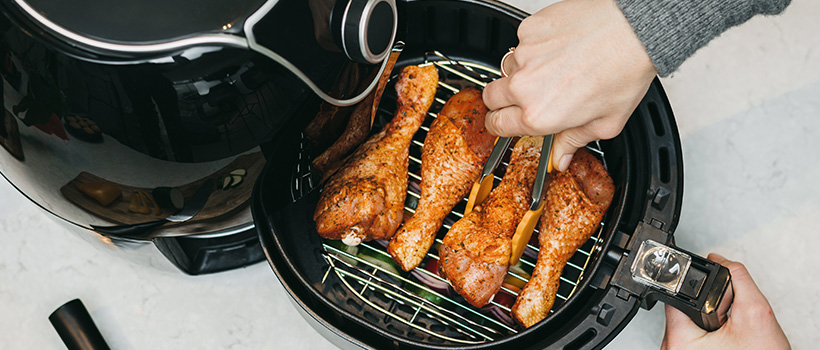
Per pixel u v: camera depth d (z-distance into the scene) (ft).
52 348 1.83
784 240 1.86
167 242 1.72
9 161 1.46
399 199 1.71
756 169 1.92
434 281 1.75
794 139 1.94
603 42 1.35
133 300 1.86
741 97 1.97
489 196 1.72
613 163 1.77
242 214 1.61
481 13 1.78
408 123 1.76
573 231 1.66
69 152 1.39
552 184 1.69
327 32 1.37
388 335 1.53
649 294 1.51
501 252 1.62
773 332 1.61
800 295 1.82
